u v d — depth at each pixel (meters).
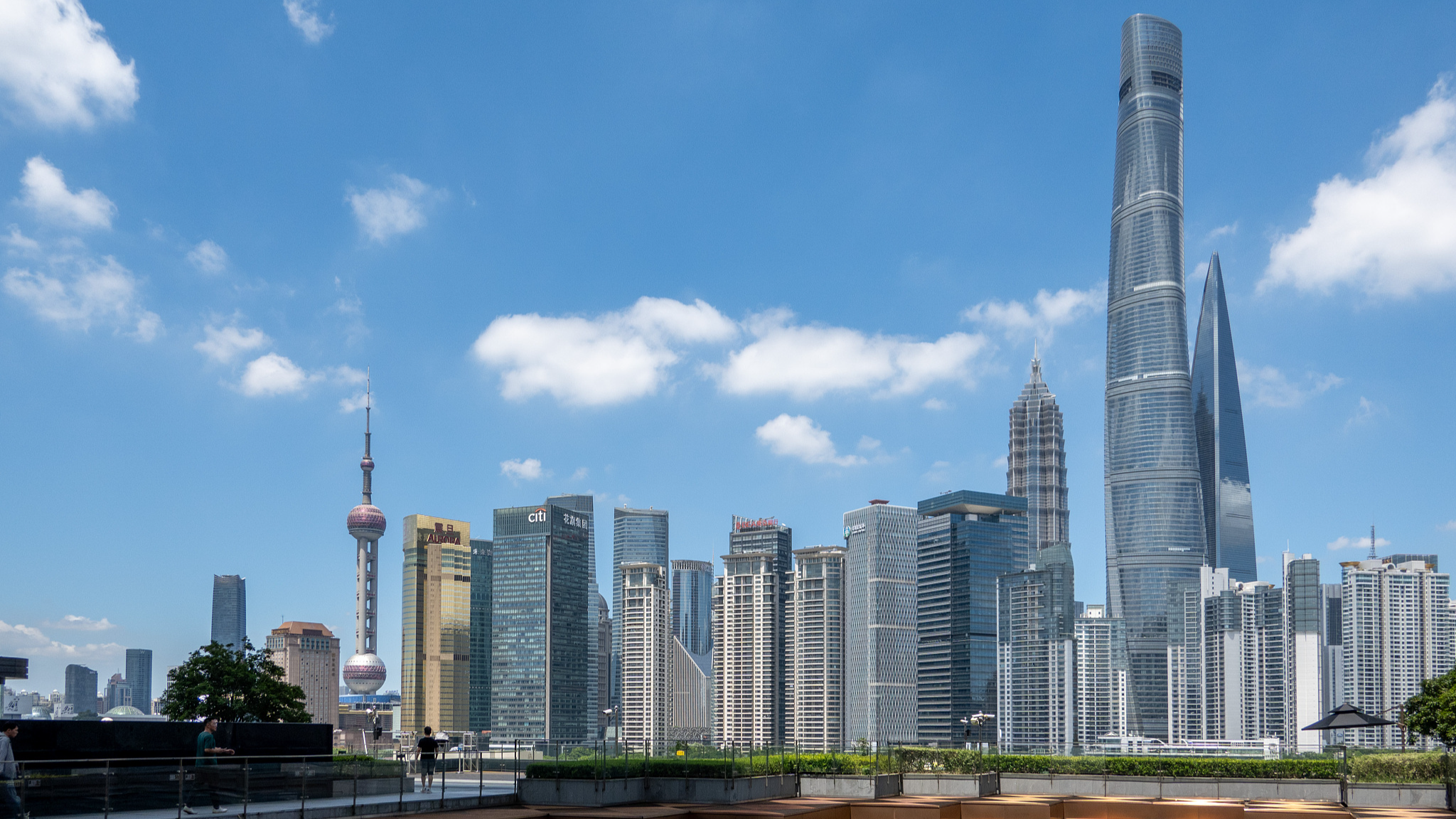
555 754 48.38
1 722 41.22
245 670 84.81
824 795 59.41
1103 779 62.34
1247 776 60.25
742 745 55.88
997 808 52.12
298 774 38.41
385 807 40.84
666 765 53.34
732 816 44.44
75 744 43.09
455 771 47.97
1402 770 57.44
